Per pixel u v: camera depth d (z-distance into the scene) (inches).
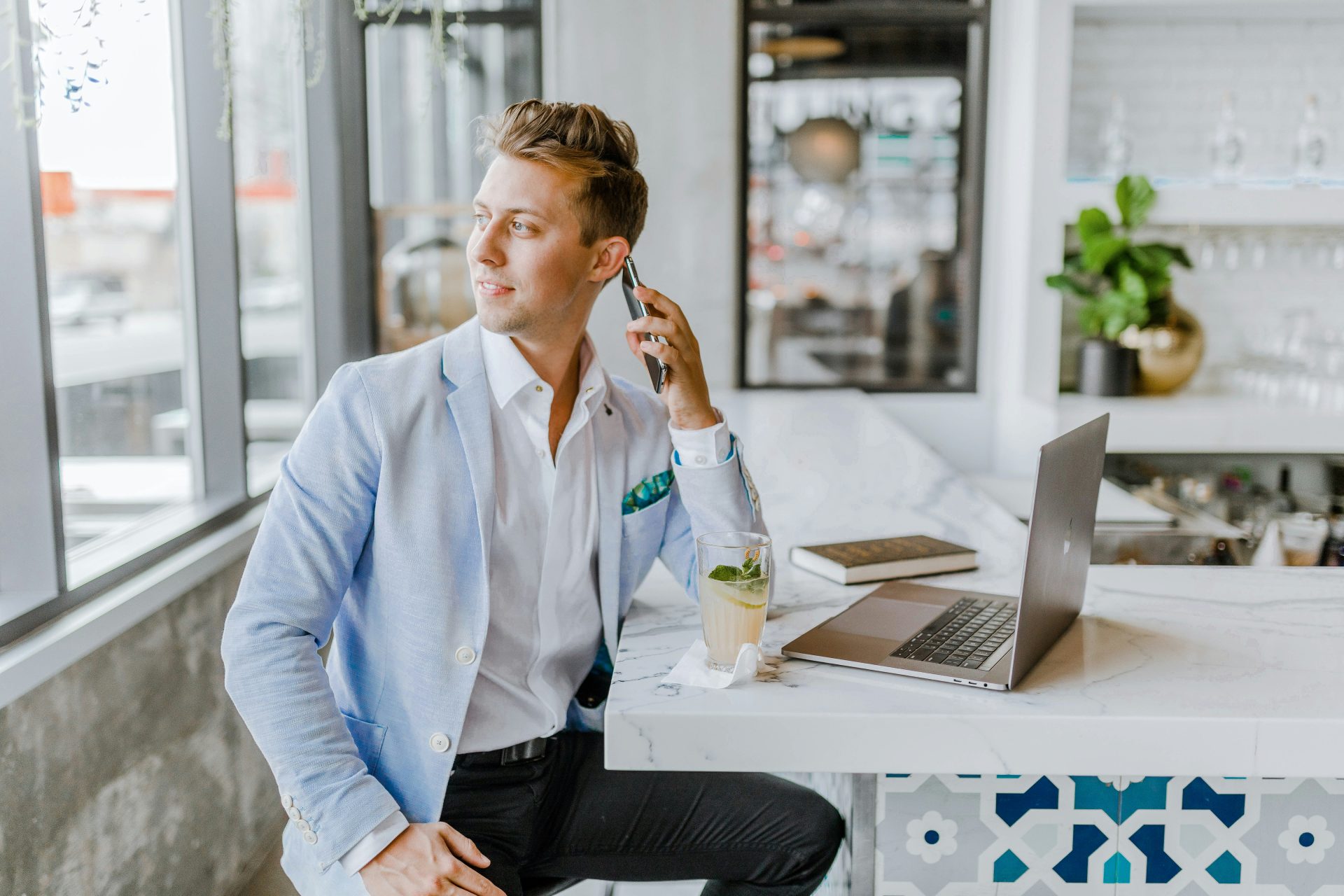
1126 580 69.1
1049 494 49.6
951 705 48.3
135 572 92.4
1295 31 172.7
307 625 51.2
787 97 193.8
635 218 57.0
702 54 176.4
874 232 199.0
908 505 94.2
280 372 155.7
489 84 187.3
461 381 54.9
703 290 182.1
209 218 115.4
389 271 191.5
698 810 59.6
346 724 54.7
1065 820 54.0
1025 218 166.9
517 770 57.1
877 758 47.3
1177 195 160.9
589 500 59.5
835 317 201.0
